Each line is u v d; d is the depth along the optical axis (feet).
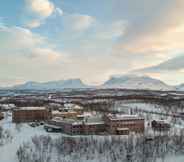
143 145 510.17
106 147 502.79
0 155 480.23
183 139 554.87
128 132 627.05
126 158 466.29
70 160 461.37
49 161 453.58
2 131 647.97
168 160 473.26
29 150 497.87
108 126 643.45
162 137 566.36
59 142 532.32
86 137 577.43
